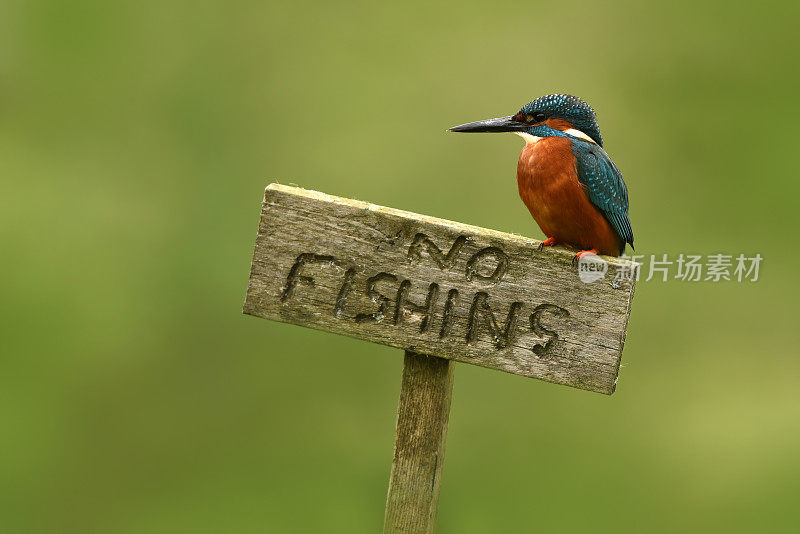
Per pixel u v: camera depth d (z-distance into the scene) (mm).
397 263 5102
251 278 5168
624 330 4973
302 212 5117
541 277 5035
